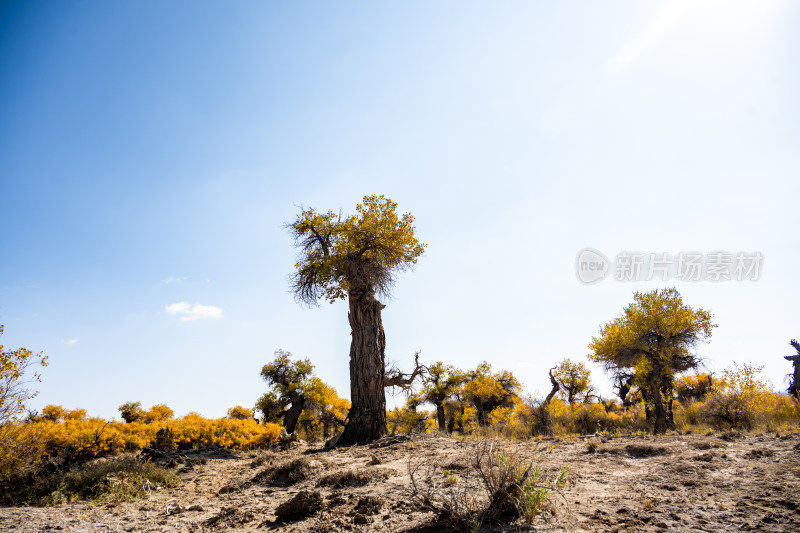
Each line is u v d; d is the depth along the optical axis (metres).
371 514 4.55
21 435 7.33
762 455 6.08
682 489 4.73
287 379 27.28
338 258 13.97
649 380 17.02
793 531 3.25
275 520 4.78
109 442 10.68
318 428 28.59
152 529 4.78
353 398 13.38
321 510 4.87
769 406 12.58
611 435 11.68
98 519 5.30
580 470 6.20
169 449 12.53
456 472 5.95
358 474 6.37
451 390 29.67
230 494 6.51
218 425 14.11
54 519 5.24
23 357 7.27
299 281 15.31
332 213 15.19
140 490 7.03
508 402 30.11
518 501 3.97
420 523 4.04
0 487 6.77
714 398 13.73
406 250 14.88
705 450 7.03
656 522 3.69
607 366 19.70
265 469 7.56
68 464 8.77
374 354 13.59
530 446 9.02
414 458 8.02
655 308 17.31
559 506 4.32
